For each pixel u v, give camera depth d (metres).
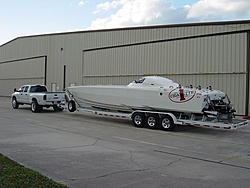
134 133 11.42
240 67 17.58
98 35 26.30
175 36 20.73
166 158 7.37
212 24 19.03
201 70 19.23
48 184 4.83
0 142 8.77
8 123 13.21
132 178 5.59
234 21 18.14
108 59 25.30
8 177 5.08
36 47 33.75
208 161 7.21
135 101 13.33
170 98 12.12
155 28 21.84
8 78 39.25
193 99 11.44
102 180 5.42
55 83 31.16
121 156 7.39
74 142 9.09
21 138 9.53
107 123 14.25
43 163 6.51
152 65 21.92
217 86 18.50
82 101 15.98
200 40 19.30
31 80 34.66
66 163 6.56
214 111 11.17
